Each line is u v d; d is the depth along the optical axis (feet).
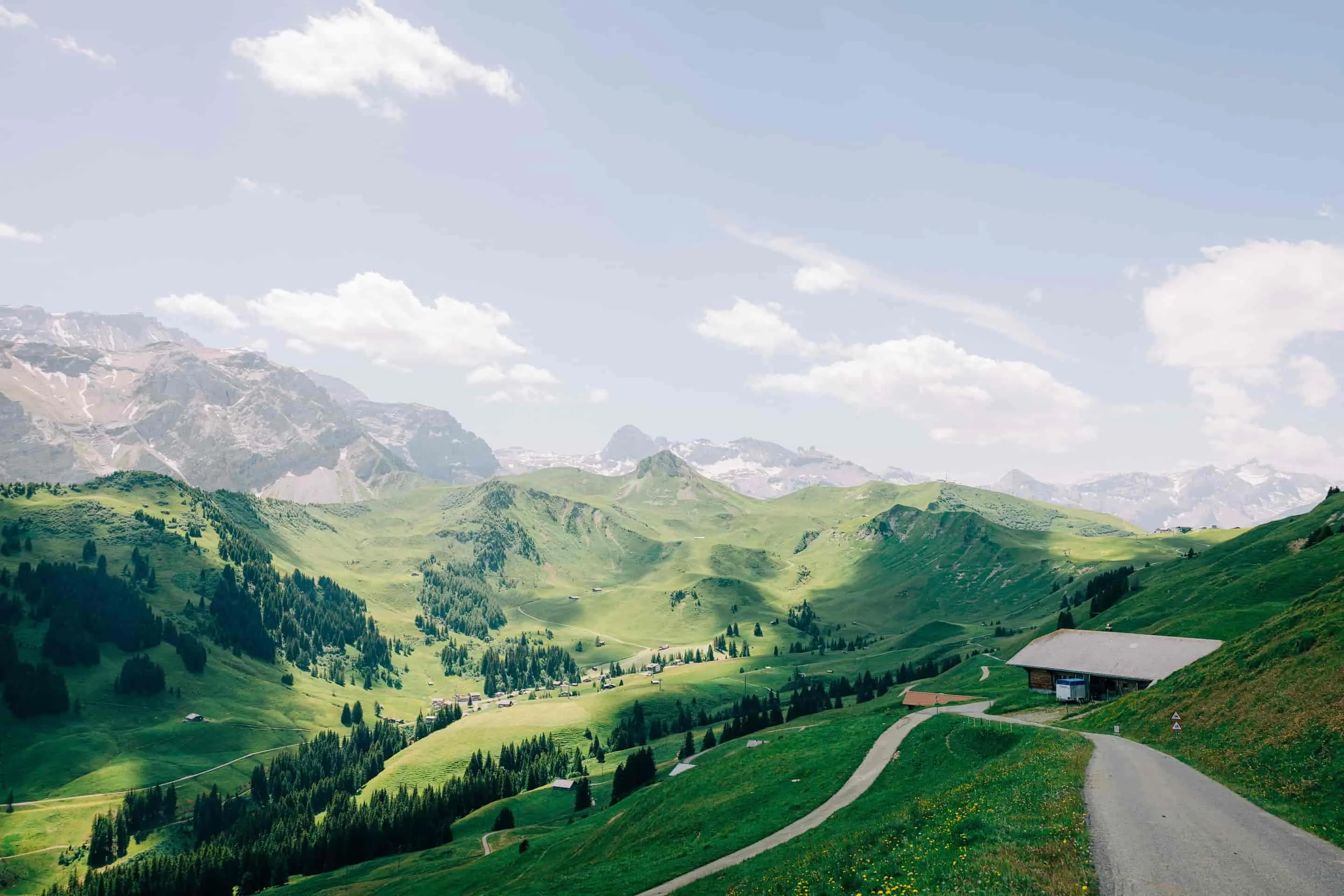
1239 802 128.36
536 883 229.66
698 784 305.53
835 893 111.14
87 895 636.89
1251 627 385.29
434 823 636.89
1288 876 92.17
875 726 294.46
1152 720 229.04
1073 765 159.43
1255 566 566.36
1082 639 381.81
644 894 181.88
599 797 643.45
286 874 617.21
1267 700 181.37
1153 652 352.69
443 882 414.82
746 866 173.68
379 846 631.97
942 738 246.27
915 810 146.41
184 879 630.33
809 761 271.08
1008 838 110.73
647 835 273.54
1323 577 436.35
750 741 536.83
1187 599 558.97
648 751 555.28
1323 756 137.28
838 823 191.93
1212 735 182.91
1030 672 377.71
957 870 100.12
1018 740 218.38
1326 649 184.55
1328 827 111.65
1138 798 130.62
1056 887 88.79
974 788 153.28
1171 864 96.32
